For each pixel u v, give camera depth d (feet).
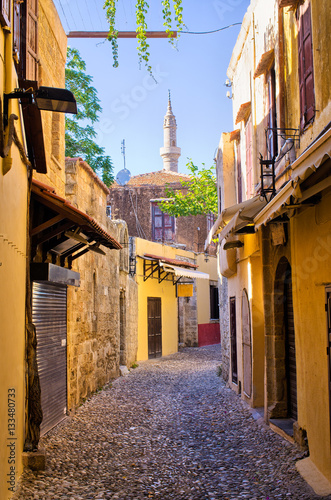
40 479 19.03
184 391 44.14
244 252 36.58
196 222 106.42
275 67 27.45
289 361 28.37
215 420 31.99
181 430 29.71
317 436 19.83
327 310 18.94
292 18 24.27
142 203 105.40
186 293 82.33
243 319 38.04
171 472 21.80
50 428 27.81
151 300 75.15
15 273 18.25
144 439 27.30
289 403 28.27
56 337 29.84
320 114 19.89
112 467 21.99
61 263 32.35
